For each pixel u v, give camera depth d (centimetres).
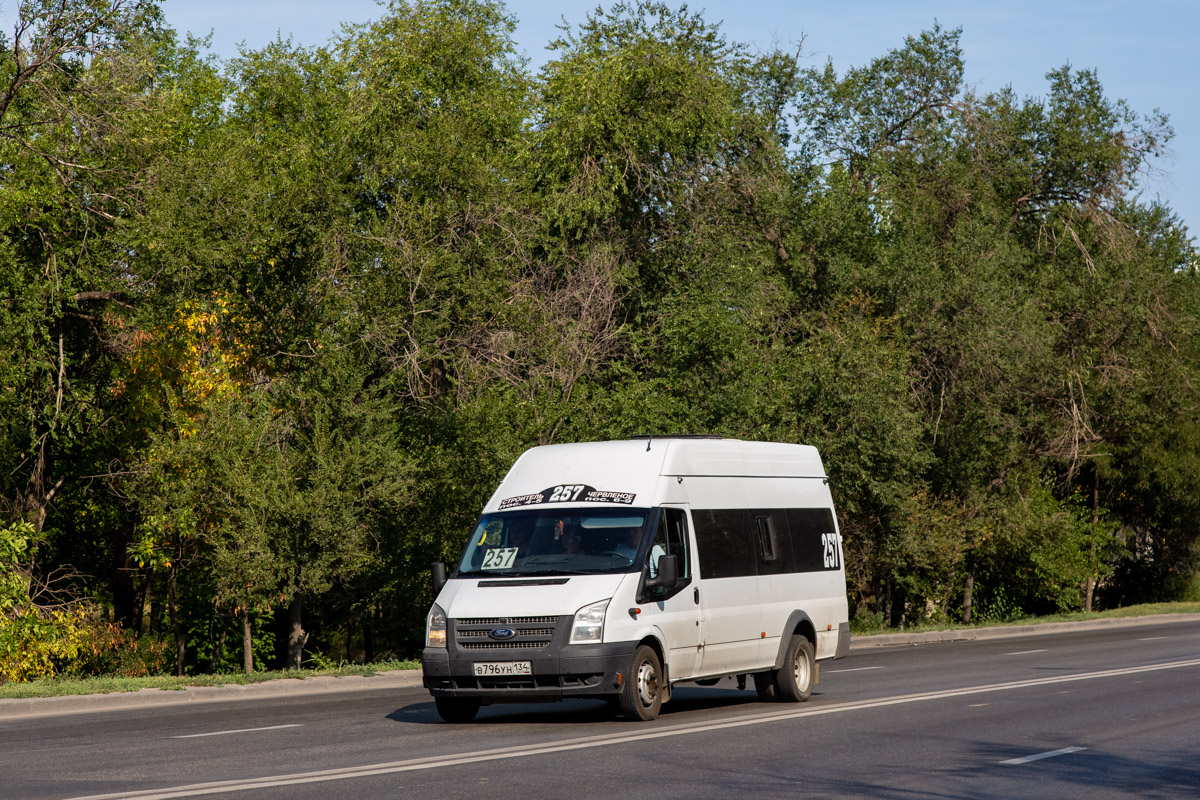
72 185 2759
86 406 2827
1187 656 2145
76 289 2812
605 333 2797
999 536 3675
